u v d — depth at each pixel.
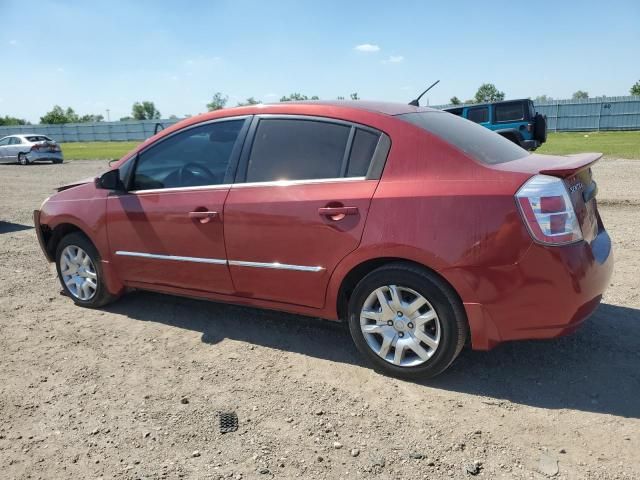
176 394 3.46
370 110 3.67
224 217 3.94
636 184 11.33
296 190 3.68
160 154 4.41
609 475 2.57
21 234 8.84
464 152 3.32
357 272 3.62
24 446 2.97
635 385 3.36
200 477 2.65
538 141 16.97
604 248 3.50
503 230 3.06
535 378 3.49
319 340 4.20
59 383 3.66
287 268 3.74
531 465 2.66
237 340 4.26
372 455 2.78
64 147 45.69
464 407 3.20
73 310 5.06
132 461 2.80
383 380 3.54
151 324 4.64
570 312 3.08
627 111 41.78
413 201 3.28
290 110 3.90
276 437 2.96
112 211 4.61
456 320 3.27
